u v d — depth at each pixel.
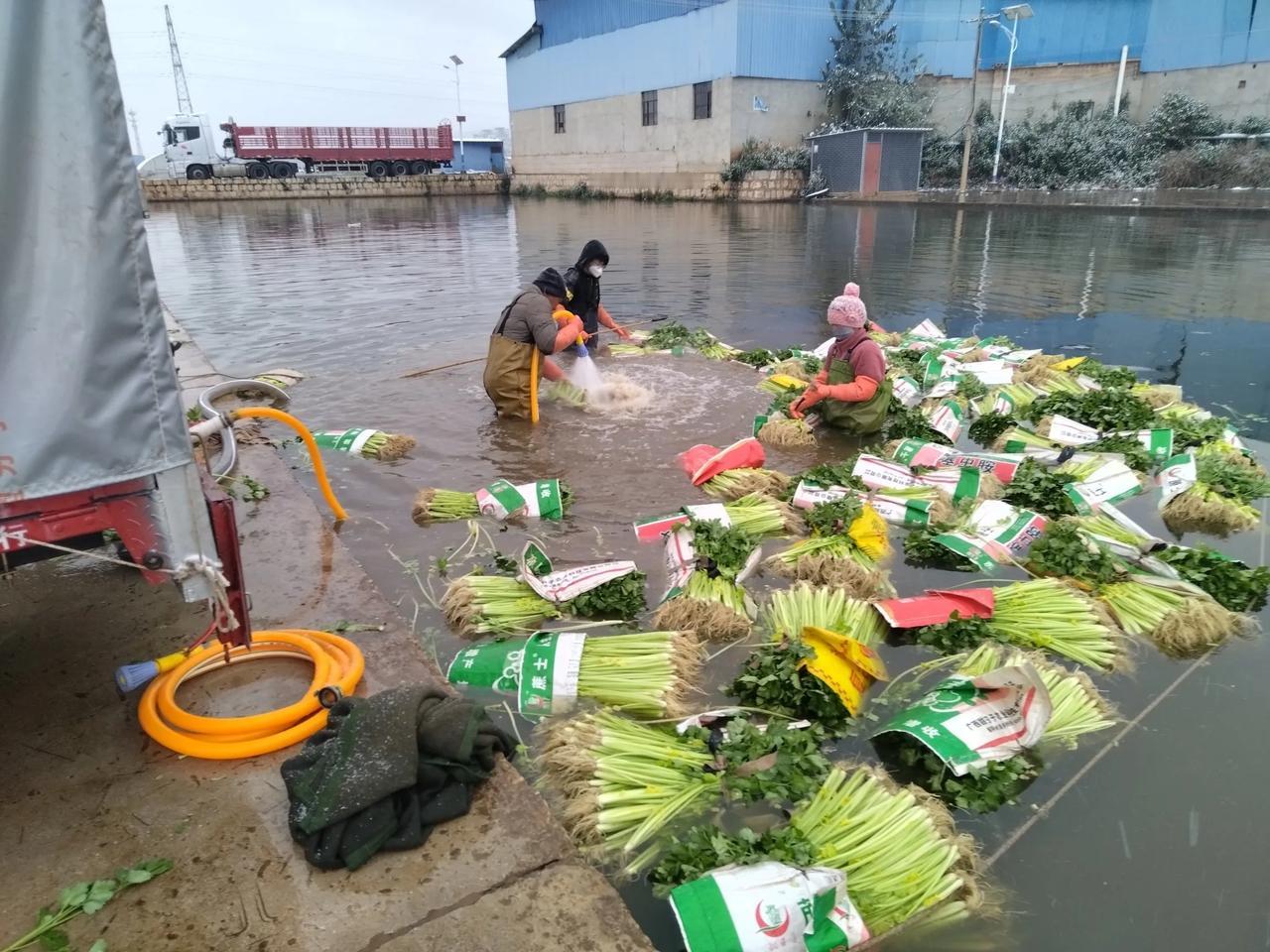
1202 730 3.53
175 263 19.30
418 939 2.31
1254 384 8.88
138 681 3.25
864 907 2.60
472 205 41.97
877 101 36.62
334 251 21.41
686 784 3.08
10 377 2.25
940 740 3.20
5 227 2.17
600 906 2.44
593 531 5.45
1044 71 36.44
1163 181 30.70
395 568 4.97
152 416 2.49
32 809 2.74
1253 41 31.30
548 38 47.91
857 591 4.62
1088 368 8.77
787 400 7.80
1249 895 2.75
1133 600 4.36
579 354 8.41
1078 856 2.90
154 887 2.46
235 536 2.93
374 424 7.56
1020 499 5.70
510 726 3.54
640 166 43.59
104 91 2.22
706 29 37.12
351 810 2.55
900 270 16.72
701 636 4.20
